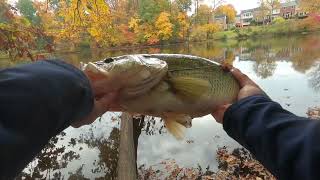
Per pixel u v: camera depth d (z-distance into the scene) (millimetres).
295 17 56969
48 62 1025
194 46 36406
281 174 1007
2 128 794
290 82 12211
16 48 6555
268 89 11312
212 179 5262
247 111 1231
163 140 7137
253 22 67938
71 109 998
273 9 65750
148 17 32938
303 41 32750
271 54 22344
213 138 6922
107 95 1774
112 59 1884
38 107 872
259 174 5254
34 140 848
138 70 1826
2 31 6445
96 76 1744
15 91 854
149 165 5906
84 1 7863
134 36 31219
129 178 4691
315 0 48375
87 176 5969
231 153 6117
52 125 915
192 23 46562
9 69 929
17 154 795
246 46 33000
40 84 908
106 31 9641
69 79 1004
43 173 6129
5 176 769
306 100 9609
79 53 22625
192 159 6027
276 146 1051
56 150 7230
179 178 5383
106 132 8289
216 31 49156
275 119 1127
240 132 1224
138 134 7555
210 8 48625
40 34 7047
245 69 16156
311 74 13375
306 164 917
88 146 7414
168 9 36719
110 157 6785
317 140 935
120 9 28375
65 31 9305
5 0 7223
